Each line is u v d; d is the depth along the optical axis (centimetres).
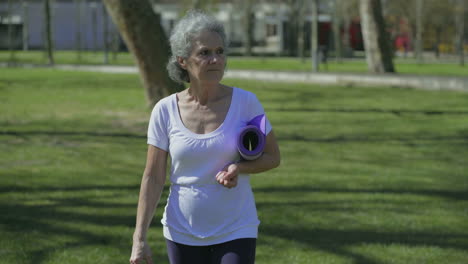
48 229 1002
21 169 1477
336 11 7544
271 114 2473
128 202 1180
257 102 529
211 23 505
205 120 517
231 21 8738
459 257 880
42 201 1180
